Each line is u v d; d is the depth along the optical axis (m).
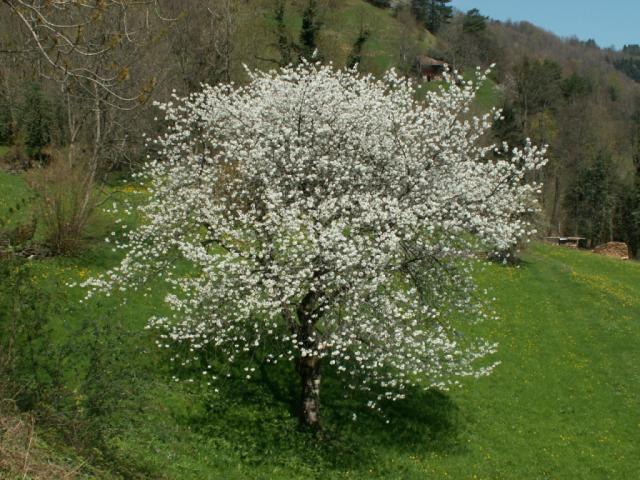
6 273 12.41
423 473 17.53
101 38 20.73
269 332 16.53
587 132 91.25
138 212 22.62
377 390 20.75
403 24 96.62
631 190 83.50
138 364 17.67
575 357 27.55
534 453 20.02
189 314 19.28
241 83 44.31
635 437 21.91
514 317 30.81
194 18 42.03
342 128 18.16
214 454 15.58
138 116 30.80
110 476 10.94
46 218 23.50
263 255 16.36
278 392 19.16
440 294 18.69
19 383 11.09
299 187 18.09
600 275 43.91
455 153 18.97
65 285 20.61
